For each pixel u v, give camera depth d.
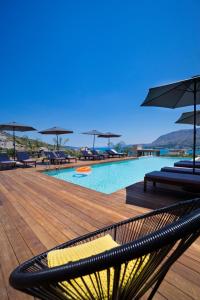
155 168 10.67
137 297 0.86
